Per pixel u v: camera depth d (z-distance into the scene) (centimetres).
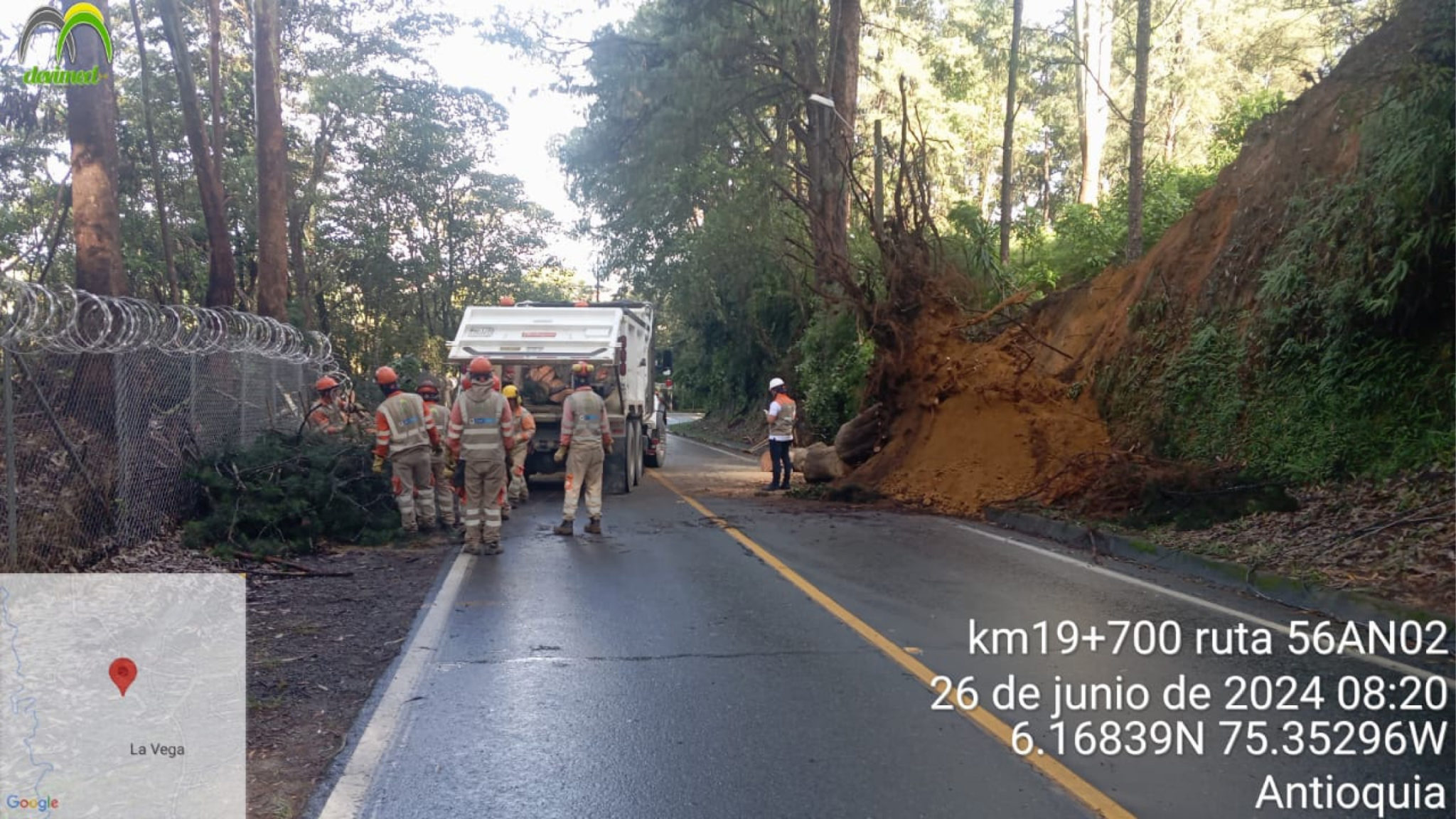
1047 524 1206
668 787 466
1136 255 1798
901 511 1443
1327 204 1219
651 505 1516
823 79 2598
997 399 1575
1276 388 1245
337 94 2961
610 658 674
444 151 3588
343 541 1123
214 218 1869
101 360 949
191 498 1068
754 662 664
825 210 2381
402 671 641
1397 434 1070
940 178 3366
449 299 4047
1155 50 3394
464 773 482
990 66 3453
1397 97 1021
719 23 2400
